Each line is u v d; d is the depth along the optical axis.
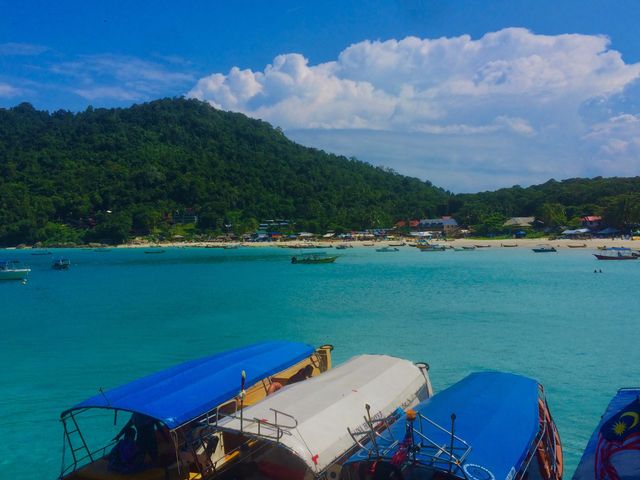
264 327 37.25
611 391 21.66
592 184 187.62
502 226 173.00
